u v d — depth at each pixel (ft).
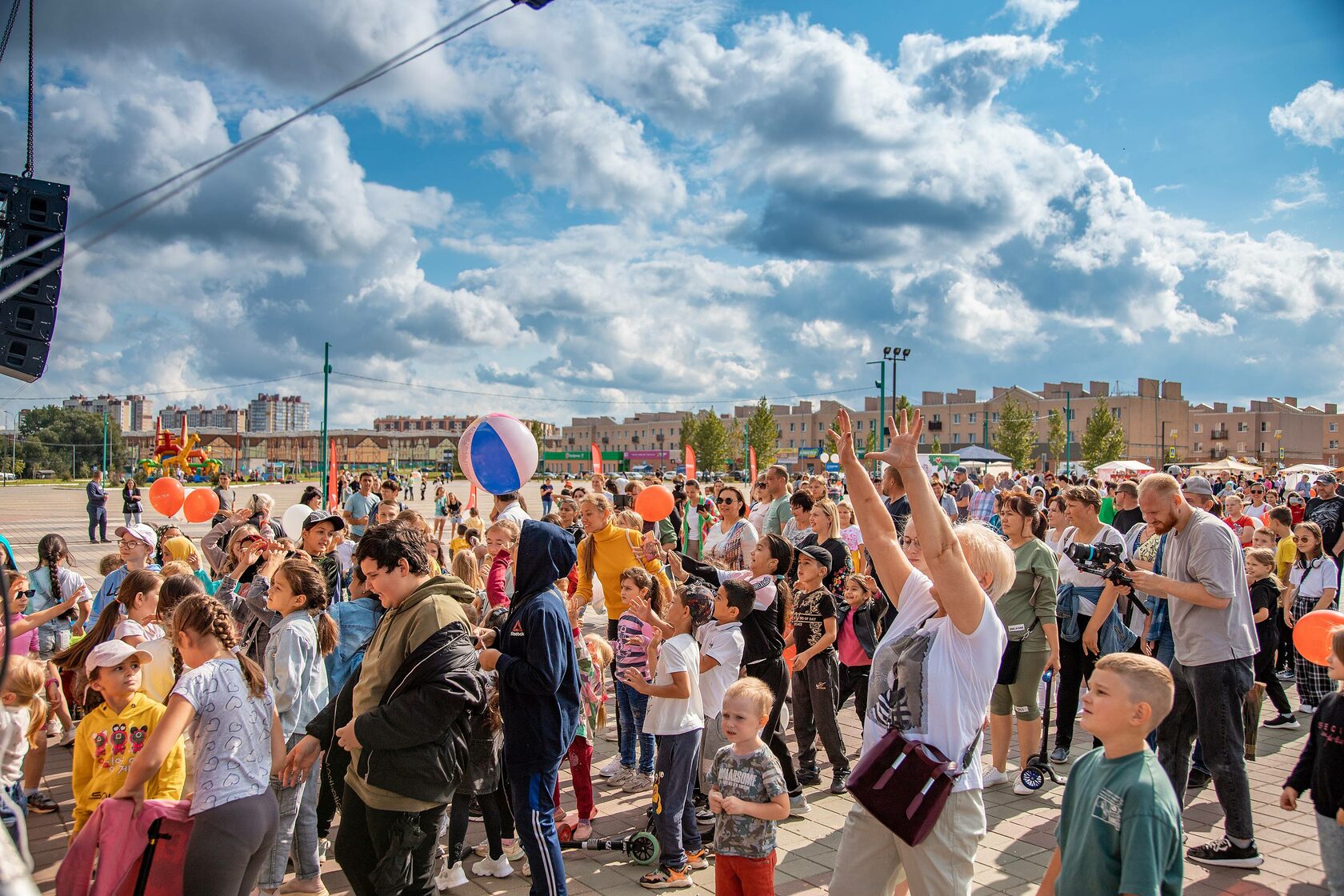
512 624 13.25
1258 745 23.04
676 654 14.94
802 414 396.16
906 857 9.71
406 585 12.35
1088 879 8.64
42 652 23.29
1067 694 21.24
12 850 6.03
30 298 17.48
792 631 19.54
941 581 9.64
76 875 10.97
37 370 17.75
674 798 14.89
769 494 31.96
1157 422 336.49
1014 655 19.31
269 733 11.68
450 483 255.70
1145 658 8.95
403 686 11.76
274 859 13.78
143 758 10.71
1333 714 12.46
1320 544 29.01
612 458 416.26
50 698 21.89
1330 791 12.44
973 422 346.13
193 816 10.84
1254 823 17.60
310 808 14.56
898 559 11.03
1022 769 19.24
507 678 12.84
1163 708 8.66
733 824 12.25
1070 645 21.25
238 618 17.92
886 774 9.52
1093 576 21.13
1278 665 30.91
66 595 23.50
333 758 13.89
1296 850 16.30
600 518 23.02
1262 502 46.80
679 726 14.90
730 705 12.30
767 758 12.29
